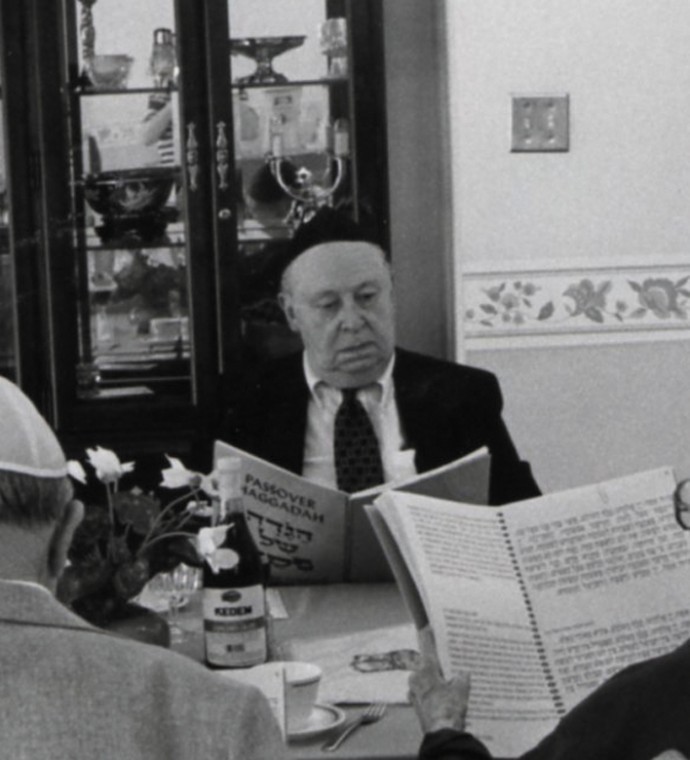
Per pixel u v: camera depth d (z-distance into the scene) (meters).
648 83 4.55
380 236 4.43
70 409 4.35
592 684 2.01
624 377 4.64
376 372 3.52
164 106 4.39
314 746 1.94
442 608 2.01
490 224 4.57
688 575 2.12
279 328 4.44
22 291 4.35
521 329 4.61
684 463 4.68
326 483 3.53
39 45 4.28
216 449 2.74
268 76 4.41
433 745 1.80
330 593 2.82
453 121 4.52
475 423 3.51
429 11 4.69
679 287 4.61
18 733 1.22
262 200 4.45
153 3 4.38
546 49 4.52
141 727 1.23
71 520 1.40
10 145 4.31
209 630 2.25
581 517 2.17
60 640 1.26
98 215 4.39
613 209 4.58
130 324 4.43
